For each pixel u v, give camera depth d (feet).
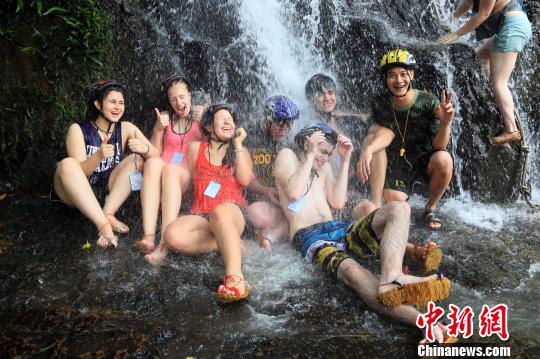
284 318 9.02
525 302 9.80
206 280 10.14
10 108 14.34
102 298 9.45
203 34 17.42
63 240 11.57
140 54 16.19
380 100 13.35
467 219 13.87
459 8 16.39
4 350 8.05
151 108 15.99
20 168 14.55
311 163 11.00
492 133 15.16
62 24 15.06
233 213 10.34
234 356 8.01
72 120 15.08
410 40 16.75
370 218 9.89
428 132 13.12
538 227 13.41
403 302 8.45
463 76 15.35
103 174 12.60
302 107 15.79
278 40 17.54
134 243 11.31
